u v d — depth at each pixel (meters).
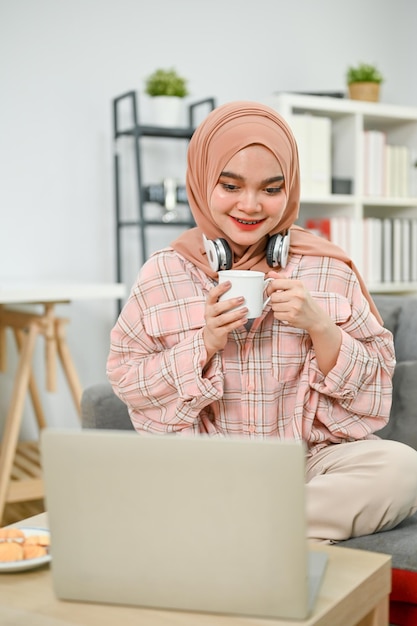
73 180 3.49
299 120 3.64
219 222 1.39
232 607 0.85
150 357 1.41
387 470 1.26
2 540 1.03
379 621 1.00
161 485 0.84
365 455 1.29
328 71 4.18
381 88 4.38
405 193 4.10
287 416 1.42
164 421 1.39
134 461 0.84
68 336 3.54
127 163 3.62
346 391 1.38
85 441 0.85
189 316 1.40
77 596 0.89
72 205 3.49
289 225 1.47
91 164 3.53
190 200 1.48
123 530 0.86
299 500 0.81
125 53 3.58
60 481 0.86
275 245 1.40
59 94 3.43
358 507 1.25
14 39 3.31
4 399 3.36
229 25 3.86
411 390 1.72
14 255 3.37
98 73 3.52
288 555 0.82
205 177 1.41
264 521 0.82
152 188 3.48
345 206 3.90
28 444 3.34
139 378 1.38
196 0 3.76
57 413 3.50
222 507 0.83
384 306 1.95
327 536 1.25
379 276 3.95
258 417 1.39
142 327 1.43
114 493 0.85
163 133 3.41
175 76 3.47
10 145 3.33
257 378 1.40
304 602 0.83
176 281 1.44
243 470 0.81
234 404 1.41
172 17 3.70
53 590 0.92
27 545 1.02
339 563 0.99
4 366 3.09
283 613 0.84
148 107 3.67
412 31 4.47
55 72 3.41
